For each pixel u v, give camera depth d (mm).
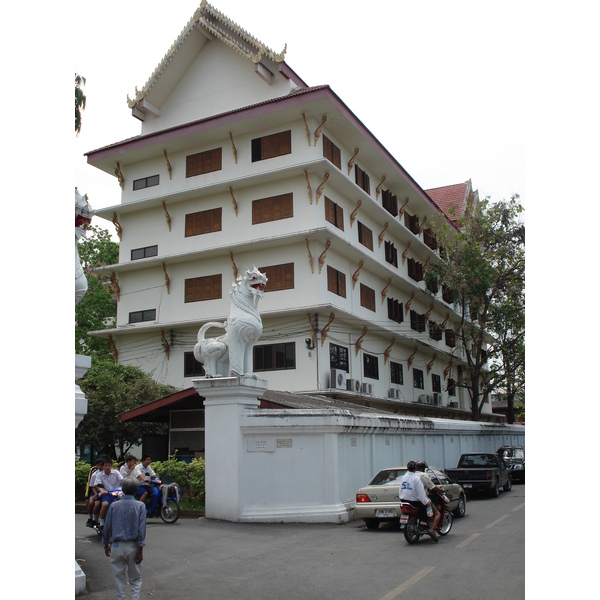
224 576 9320
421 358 39188
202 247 30266
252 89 30797
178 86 32781
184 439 22250
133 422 24828
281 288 28219
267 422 14984
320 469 14852
